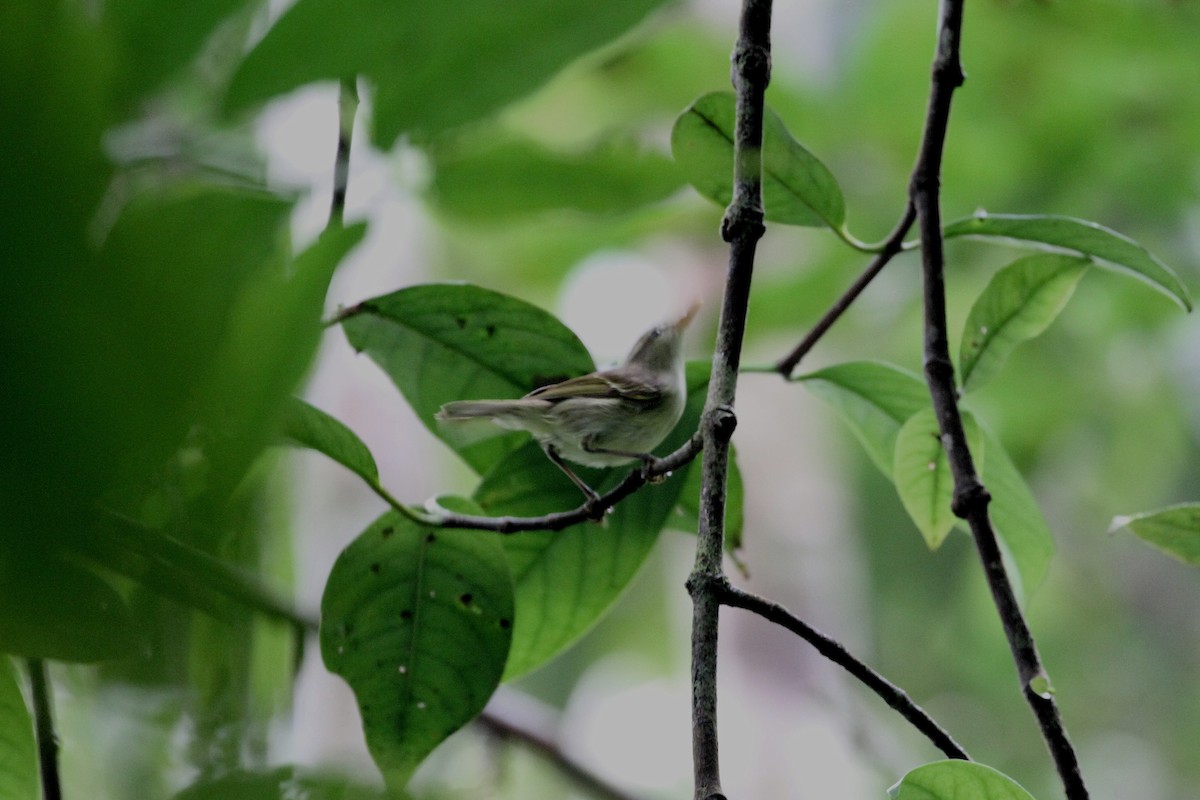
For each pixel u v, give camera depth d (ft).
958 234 17.07
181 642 14.70
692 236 26.84
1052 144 24.76
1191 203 24.88
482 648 16.94
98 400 6.98
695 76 22.91
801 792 22.44
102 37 8.17
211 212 10.12
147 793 16.26
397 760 16.93
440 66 15.10
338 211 16.42
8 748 16.57
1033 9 22.40
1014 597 16.83
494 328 17.08
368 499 23.07
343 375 24.66
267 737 16.05
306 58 11.77
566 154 16.96
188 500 9.69
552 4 15.34
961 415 17.06
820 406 26.89
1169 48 22.52
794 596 24.38
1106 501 31.09
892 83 24.39
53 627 9.18
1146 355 27.22
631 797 19.61
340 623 16.92
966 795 16.60
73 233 7.00
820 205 17.06
